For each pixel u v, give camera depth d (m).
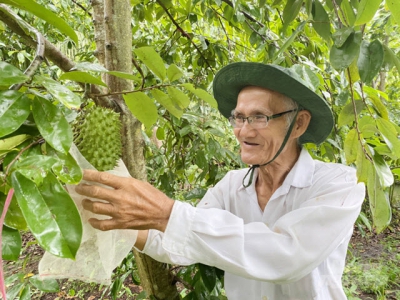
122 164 1.05
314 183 1.27
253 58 2.92
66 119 0.74
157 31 3.17
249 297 1.43
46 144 0.71
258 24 2.18
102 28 1.24
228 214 1.05
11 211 0.70
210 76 2.46
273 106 1.21
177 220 0.96
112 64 1.18
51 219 0.61
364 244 4.71
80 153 0.89
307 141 1.50
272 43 2.00
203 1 2.24
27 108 0.65
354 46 0.84
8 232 0.72
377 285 3.60
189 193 1.71
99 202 0.89
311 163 1.32
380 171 0.96
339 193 1.13
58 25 0.73
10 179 0.64
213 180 2.12
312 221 1.02
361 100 1.06
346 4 0.99
